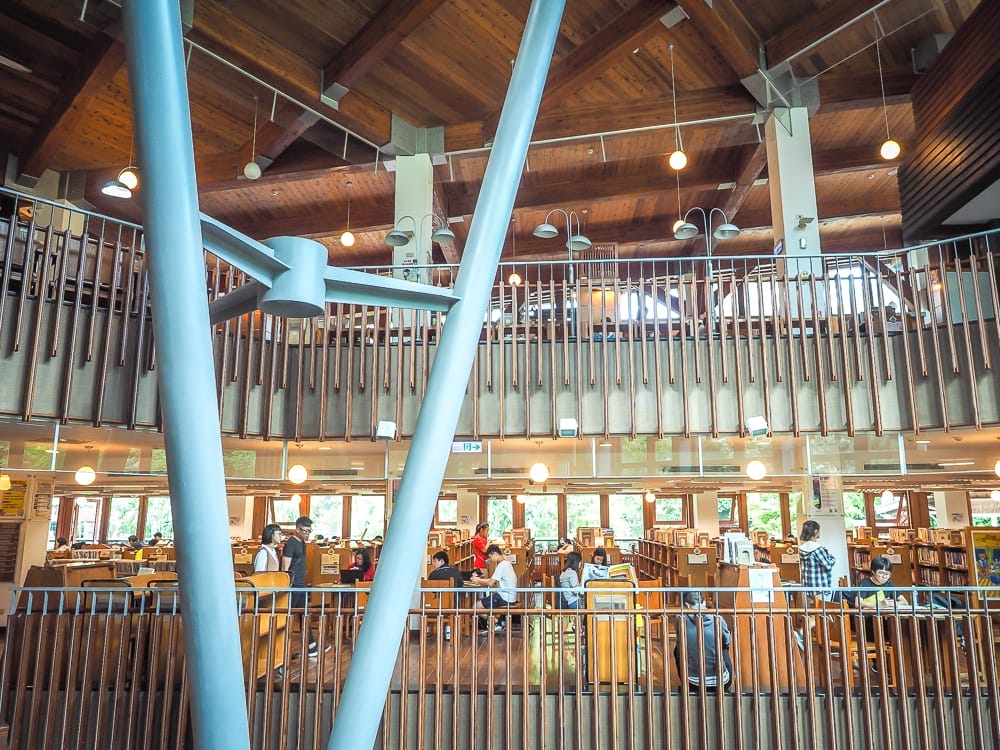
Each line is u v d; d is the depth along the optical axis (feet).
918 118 34.53
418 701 21.08
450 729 21.29
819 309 28.37
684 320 26.99
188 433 6.57
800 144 34.86
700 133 37.09
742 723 20.43
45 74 33.68
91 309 23.20
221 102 35.40
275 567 25.91
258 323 27.45
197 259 6.87
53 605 23.27
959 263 25.30
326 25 31.17
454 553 46.52
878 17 30.58
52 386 22.13
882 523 66.44
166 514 73.72
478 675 23.32
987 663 20.15
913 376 25.68
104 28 28.66
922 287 26.35
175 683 21.44
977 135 29.19
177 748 20.35
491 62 34.01
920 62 34.45
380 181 44.19
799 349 26.78
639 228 54.54
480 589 21.36
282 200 46.37
